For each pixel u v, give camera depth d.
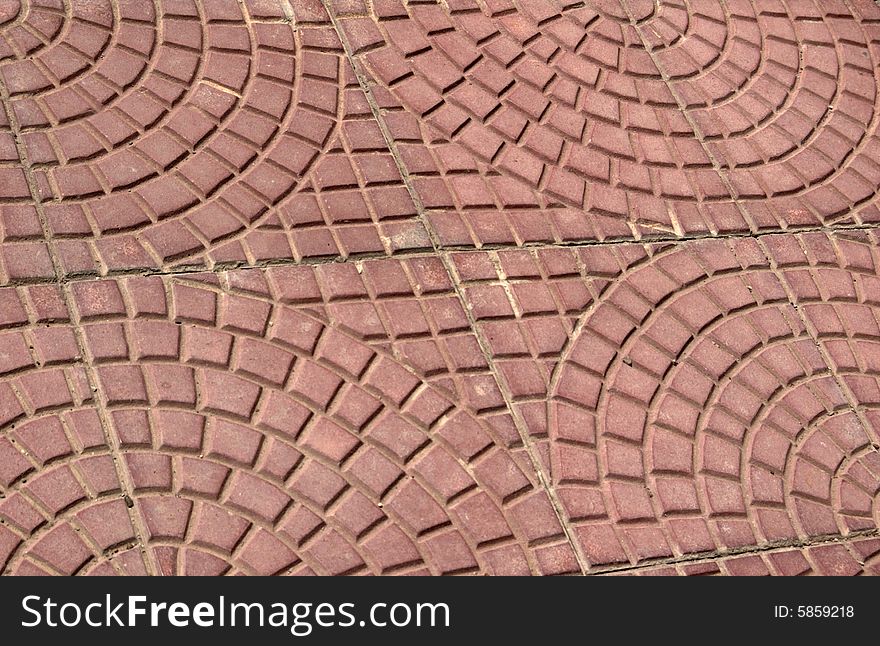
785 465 1.87
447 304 1.89
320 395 1.81
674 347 1.92
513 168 2.00
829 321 1.98
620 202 2.01
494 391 1.85
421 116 2.02
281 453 1.78
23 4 1.97
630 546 1.79
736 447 1.87
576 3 2.16
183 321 1.83
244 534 1.73
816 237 2.04
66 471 1.73
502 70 2.08
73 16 1.97
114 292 1.83
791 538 1.83
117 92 1.94
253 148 1.94
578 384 1.87
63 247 1.84
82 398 1.77
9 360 1.77
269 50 2.02
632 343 1.91
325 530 1.75
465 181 1.98
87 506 1.72
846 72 2.20
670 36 2.17
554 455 1.83
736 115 2.12
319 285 1.87
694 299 1.96
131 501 1.73
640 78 2.12
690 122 2.09
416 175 1.97
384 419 1.81
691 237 2.00
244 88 1.98
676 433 1.87
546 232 1.96
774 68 2.18
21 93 1.91
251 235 1.89
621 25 2.16
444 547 1.76
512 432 1.83
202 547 1.72
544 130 2.04
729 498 1.84
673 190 2.03
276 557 1.73
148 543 1.72
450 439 1.82
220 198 1.90
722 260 1.99
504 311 1.90
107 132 1.91
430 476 1.79
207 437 1.77
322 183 1.94
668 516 1.82
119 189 1.88
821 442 1.89
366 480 1.78
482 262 1.92
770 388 1.92
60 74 1.93
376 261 1.90
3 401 1.75
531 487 1.81
